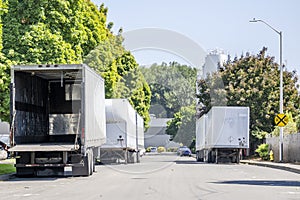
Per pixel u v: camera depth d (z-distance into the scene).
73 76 38.19
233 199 21.83
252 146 75.38
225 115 59.41
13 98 33.44
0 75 50.16
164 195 23.45
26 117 35.94
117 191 25.52
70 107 40.84
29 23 52.56
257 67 77.38
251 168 47.59
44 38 52.03
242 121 59.53
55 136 40.75
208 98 80.62
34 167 35.16
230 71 79.12
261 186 27.81
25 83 35.81
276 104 75.56
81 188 27.27
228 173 39.22
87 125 34.34
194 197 22.56
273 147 63.72
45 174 35.84
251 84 76.69
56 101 41.00
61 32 54.12
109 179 33.34
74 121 40.88
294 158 56.72
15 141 33.84
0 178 33.66
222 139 59.34
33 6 52.47
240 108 59.53
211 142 59.62
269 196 22.95
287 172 41.56
